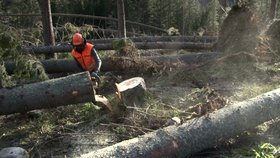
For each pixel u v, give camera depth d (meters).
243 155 4.53
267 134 5.12
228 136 4.69
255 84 7.23
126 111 5.87
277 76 7.68
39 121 5.96
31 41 10.59
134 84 6.18
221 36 9.10
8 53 6.23
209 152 4.68
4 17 13.48
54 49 9.32
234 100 6.32
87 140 5.29
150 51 10.06
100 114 6.07
